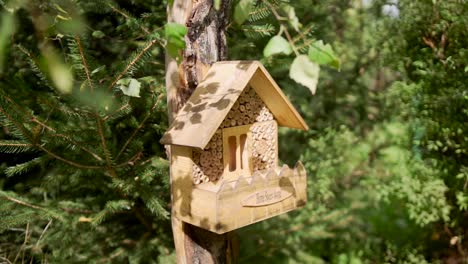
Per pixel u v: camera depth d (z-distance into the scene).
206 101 1.86
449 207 4.23
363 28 4.79
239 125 2.04
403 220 4.97
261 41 3.91
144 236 3.21
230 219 1.80
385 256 4.66
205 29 1.99
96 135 2.29
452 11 3.97
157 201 2.53
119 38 3.21
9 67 2.64
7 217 2.51
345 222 4.06
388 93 4.69
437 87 4.10
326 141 4.60
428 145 4.10
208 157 1.94
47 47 1.08
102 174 2.93
